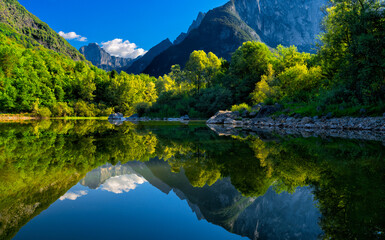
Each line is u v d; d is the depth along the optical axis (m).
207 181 3.97
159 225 2.27
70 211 2.55
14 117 44.28
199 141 10.20
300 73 27.73
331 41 22.08
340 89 19.20
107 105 73.31
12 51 53.25
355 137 11.21
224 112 32.41
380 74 16.45
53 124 24.00
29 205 2.68
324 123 17.73
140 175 4.37
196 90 54.75
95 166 4.92
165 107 52.94
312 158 5.97
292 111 23.42
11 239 1.83
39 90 53.56
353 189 3.29
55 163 5.09
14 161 5.16
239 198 3.09
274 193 3.25
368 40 15.91
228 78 48.03
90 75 72.00
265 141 10.09
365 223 2.21
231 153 6.91
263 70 46.44
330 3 23.59
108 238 1.91
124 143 9.23
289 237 1.93
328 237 1.94
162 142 9.80
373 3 17.66
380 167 4.82
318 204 2.75
